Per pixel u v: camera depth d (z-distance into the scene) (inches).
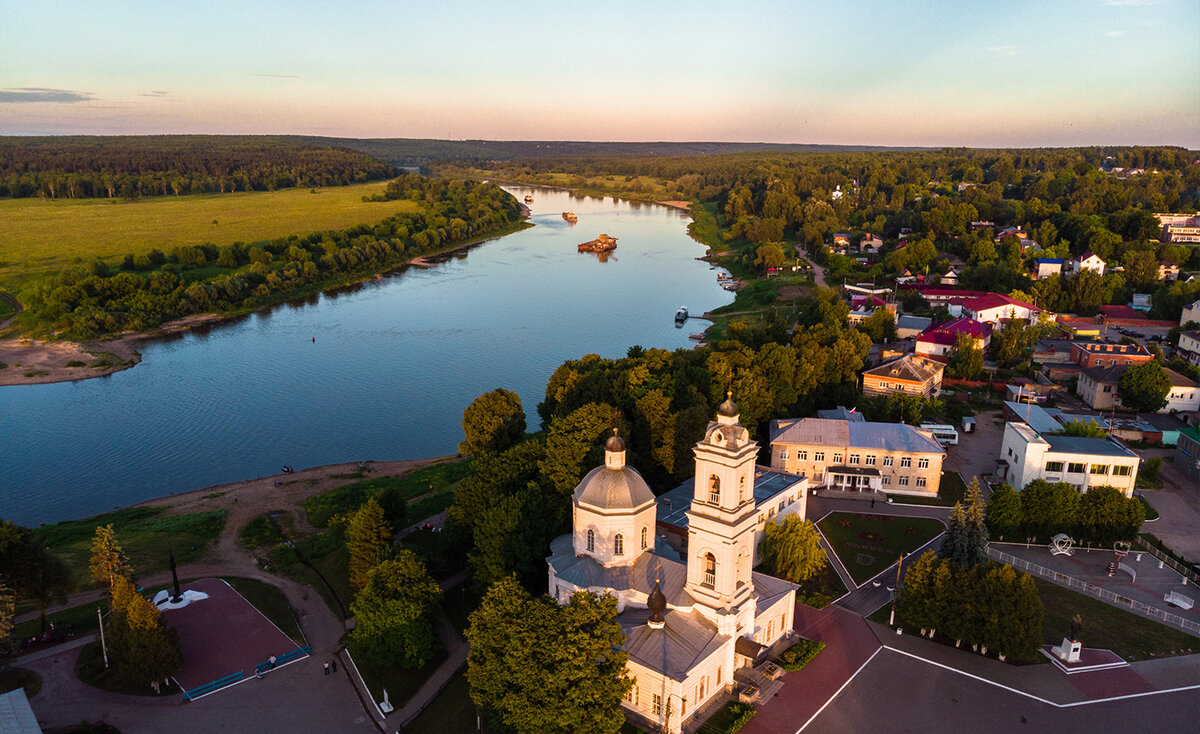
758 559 3873.0
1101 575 3890.3
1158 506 4628.4
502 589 2706.7
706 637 2869.1
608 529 3046.3
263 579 3934.5
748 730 2765.7
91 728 2807.6
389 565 3243.1
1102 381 6156.5
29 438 6161.4
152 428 6348.4
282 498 4948.3
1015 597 3088.1
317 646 3373.5
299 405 6815.9
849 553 4109.3
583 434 3946.9
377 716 2915.8
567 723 2490.2
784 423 5098.4
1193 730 2792.8
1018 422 5113.2
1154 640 3336.6
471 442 4739.2
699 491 2861.7
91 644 3314.5
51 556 3380.9
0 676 3080.7
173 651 3046.3
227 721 2874.0
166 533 4392.2
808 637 3341.5
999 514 4188.0
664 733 2714.1
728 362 5492.1
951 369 7052.2
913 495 4827.8
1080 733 2778.1
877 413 5826.8
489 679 2664.9
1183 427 5659.5
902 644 3299.7
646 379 5014.8
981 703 2928.2
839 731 2773.1
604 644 2544.3
